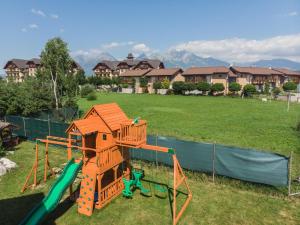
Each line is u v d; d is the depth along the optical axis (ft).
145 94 237.04
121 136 41.01
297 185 44.19
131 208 39.14
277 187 43.39
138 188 45.32
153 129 90.22
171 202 40.65
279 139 74.95
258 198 41.29
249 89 197.57
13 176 50.96
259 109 135.13
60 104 109.91
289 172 41.04
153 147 39.06
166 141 52.49
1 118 87.51
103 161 38.86
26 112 89.10
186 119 109.29
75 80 117.29
